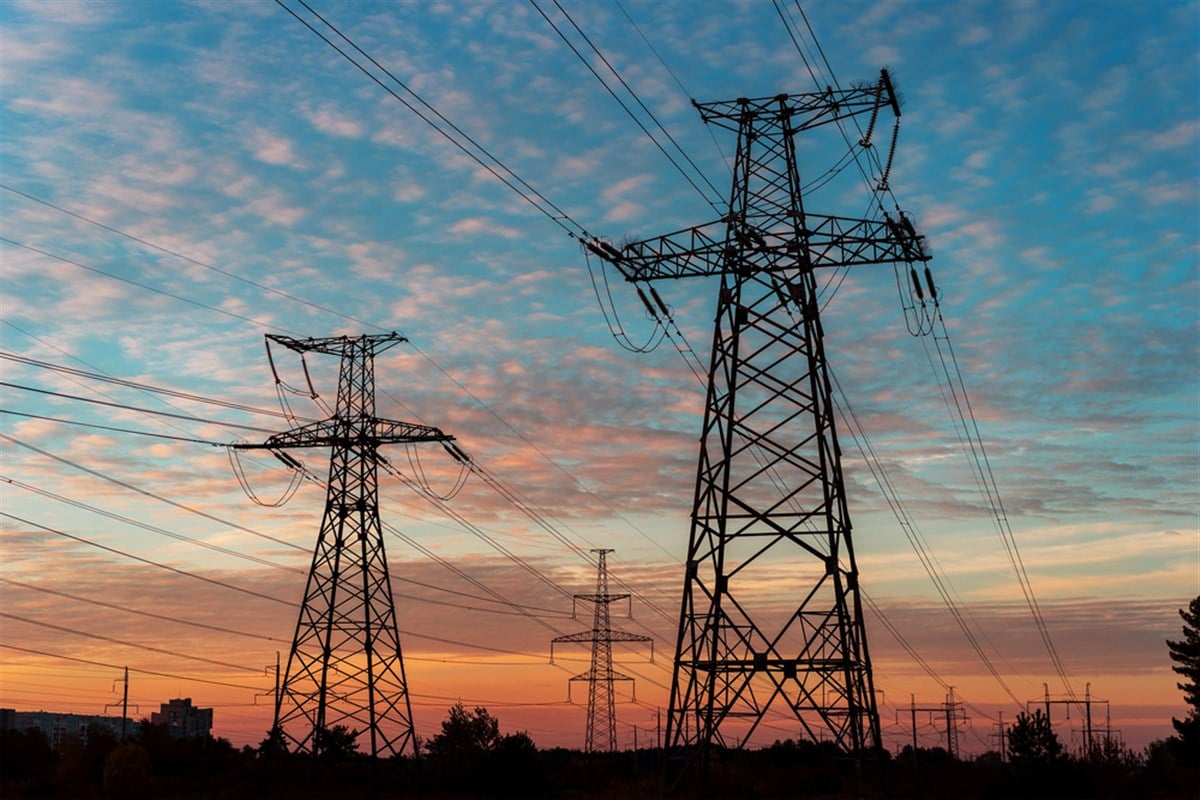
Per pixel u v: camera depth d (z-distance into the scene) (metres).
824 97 52.78
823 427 50.34
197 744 89.81
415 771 82.56
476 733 116.69
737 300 51.91
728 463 50.56
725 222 52.44
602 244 50.56
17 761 79.38
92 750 76.81
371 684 78.25
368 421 81.25
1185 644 113.94
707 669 49.19
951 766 68.31
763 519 49.88
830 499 49.56
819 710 48.09
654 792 61.22
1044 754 66.31
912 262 51.31
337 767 80.19
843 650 48.38
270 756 78.69
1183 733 105.38
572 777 92.75
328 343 83.25
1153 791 69.25
